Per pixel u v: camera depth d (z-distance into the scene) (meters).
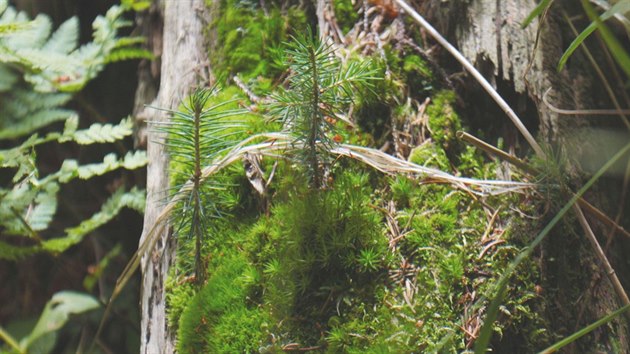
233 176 1.89
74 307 1.99
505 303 1.83
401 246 1.85
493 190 1.88
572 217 1.87
